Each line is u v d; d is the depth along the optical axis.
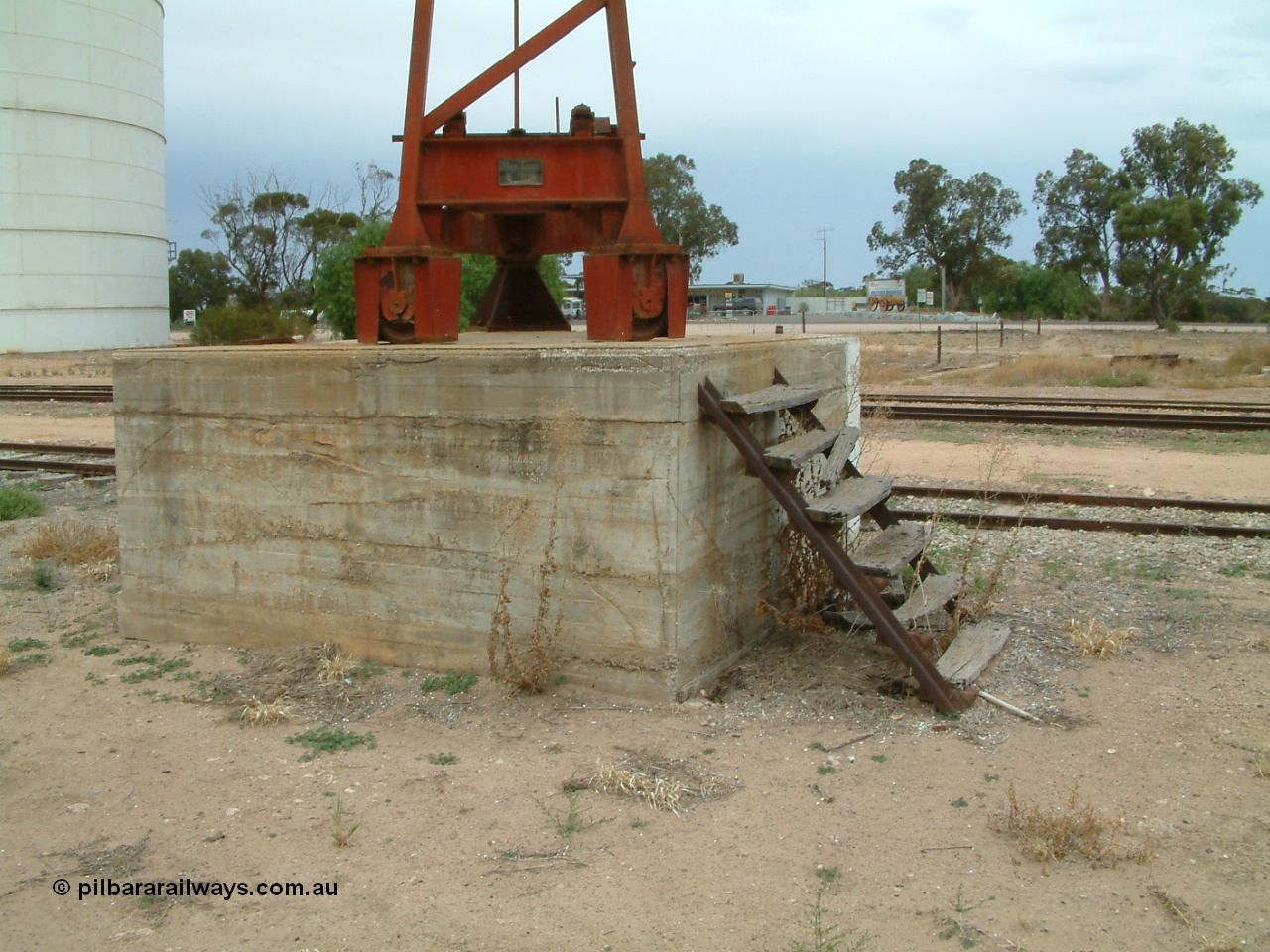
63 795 4.27
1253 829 3.78
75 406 21.38
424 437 5.39
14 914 3.43
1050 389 23.78
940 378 27.94
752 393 5.38
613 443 4.90
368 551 5.62
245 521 5.95
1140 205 71.62
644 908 3.35
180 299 94.31
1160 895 3.37
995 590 6.71
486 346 5.25
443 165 5.95
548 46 5.93
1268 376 26.73
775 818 3.92
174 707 5.22
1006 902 3.34
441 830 3.89
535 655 5.11
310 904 3.43
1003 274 94.94
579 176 5.99
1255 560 7.71
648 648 4.96
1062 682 5.29
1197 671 5.42
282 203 64.62
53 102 50.25
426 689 5.27
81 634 6.46
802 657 5.65
